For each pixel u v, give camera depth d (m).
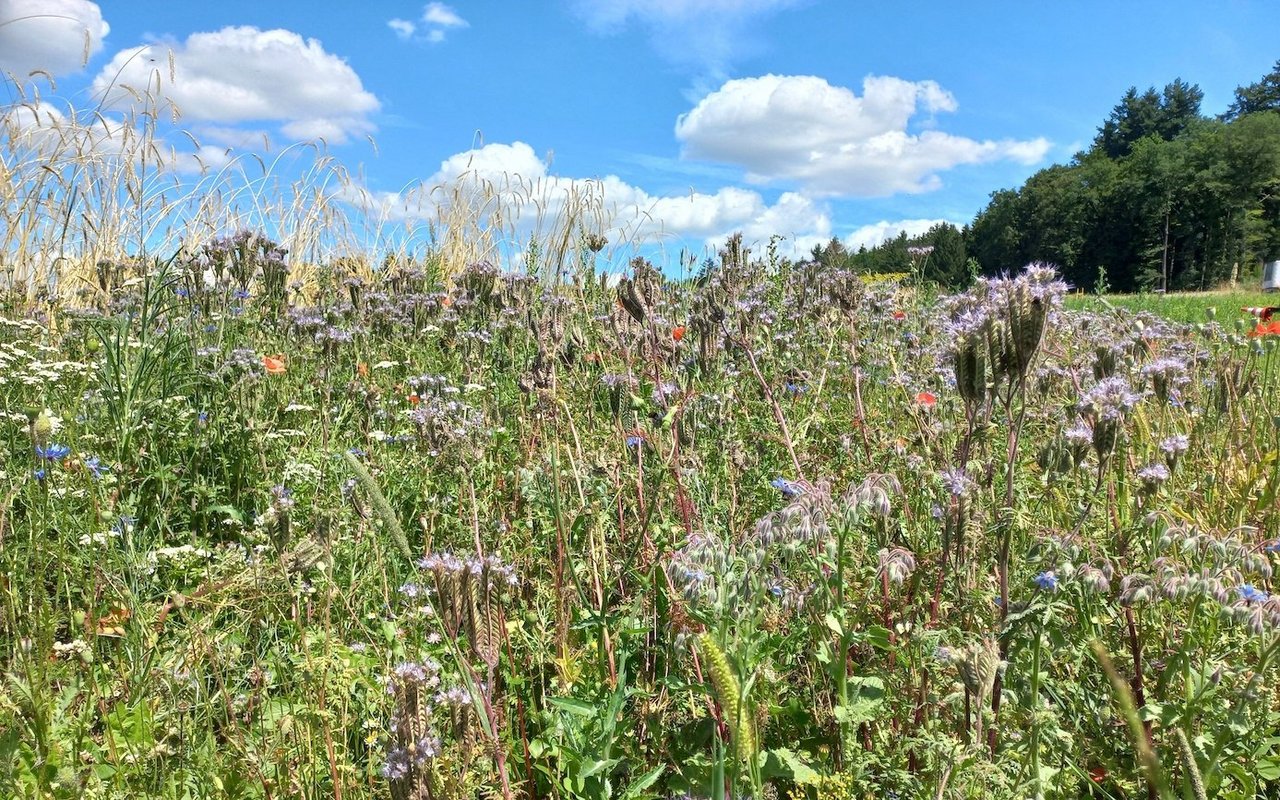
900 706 2.81
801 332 6.86
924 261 10.38
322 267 10.41
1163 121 139.38
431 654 3.00
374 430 5.42
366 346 6.97
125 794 2.46
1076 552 2.74
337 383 6.11
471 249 11.78
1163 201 92.31
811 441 4.80
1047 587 2.57
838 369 6.08
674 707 3.04
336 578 3.60
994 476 3.39
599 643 3.04
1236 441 4.70
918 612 3.16
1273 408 5.32
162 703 2.77
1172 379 4.53
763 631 2.98
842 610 2.72
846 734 2.69
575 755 2.60
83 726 2.56
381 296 7.77
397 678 2.22
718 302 4.31
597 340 6.30
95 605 3.12
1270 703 2.63
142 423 4.86
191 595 3.28
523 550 3.70
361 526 3.74
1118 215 96.56
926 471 3.55
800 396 5.54
